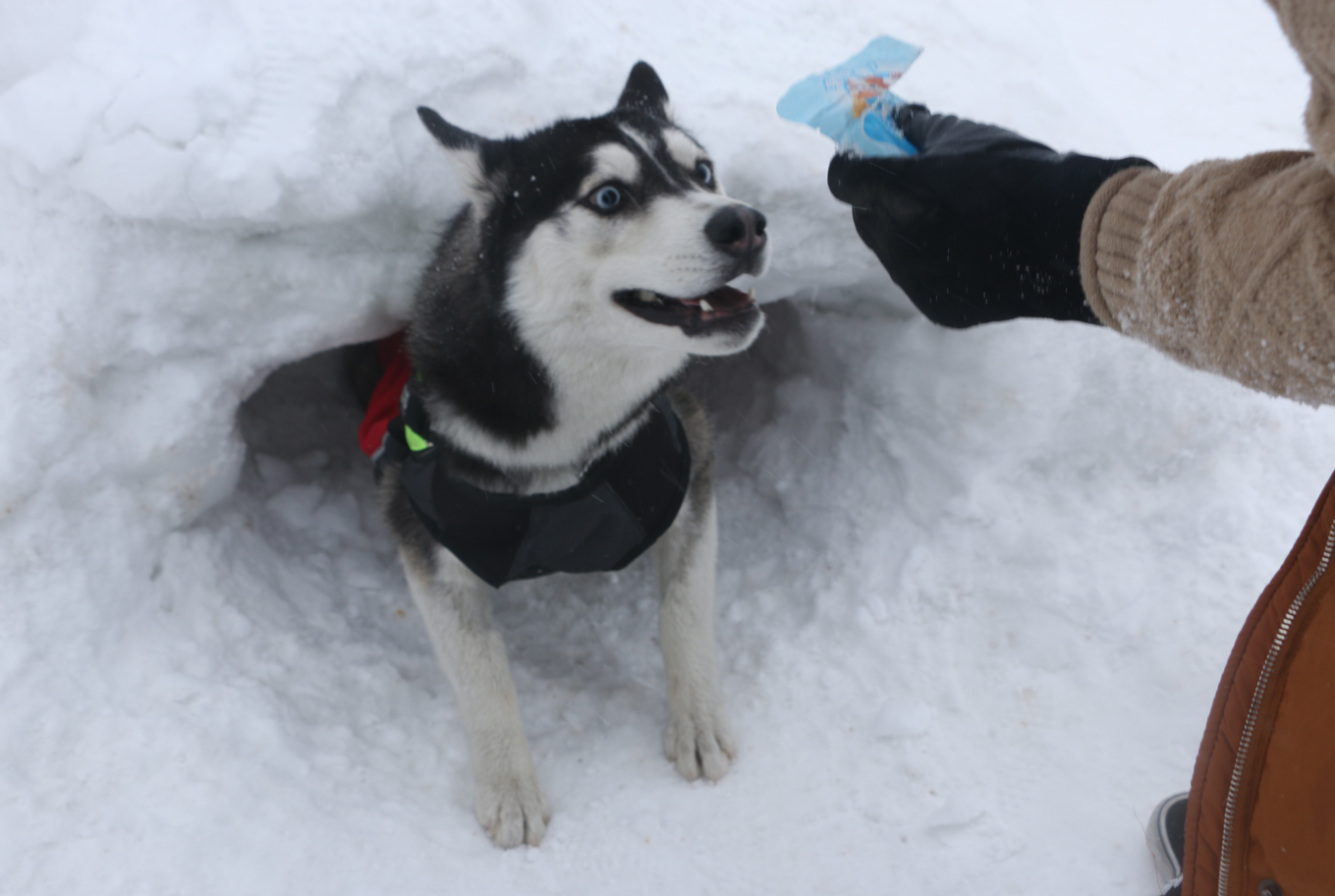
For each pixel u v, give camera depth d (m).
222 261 2.27
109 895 1.81
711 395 3.44
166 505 2.38
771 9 2.92
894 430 2.76
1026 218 1.61
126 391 2.30
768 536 2.94
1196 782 1.42
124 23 2.34
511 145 1.98
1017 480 2.62
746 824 2.11
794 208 2.58
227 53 2.25
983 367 2.62
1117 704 2.26
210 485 2.48
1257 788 1.32
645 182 1.87
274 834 1.97
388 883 1.93
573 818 2.14
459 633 2.15
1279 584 1.26
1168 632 2.34
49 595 2.12
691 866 2.02
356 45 2.33
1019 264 1.66
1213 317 1.09
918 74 2.92
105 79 2.22
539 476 2.12
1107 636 2.38
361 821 2.06
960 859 1.98
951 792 2.12
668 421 2.28
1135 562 2.48
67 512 2.19
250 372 2.45
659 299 1.91
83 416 2.21
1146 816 2.01
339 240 2.36
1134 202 1.26
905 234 1.86
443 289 2.11
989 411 2.61
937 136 1.98
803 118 2.09
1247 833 1.35
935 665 2.39
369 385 3.15
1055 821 2.03
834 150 2.60
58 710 2.02
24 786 1.90
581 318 1.91
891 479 2.76
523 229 1.91
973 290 1.81
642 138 1.98
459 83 2.47
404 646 2.62
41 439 2.14
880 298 2.82
